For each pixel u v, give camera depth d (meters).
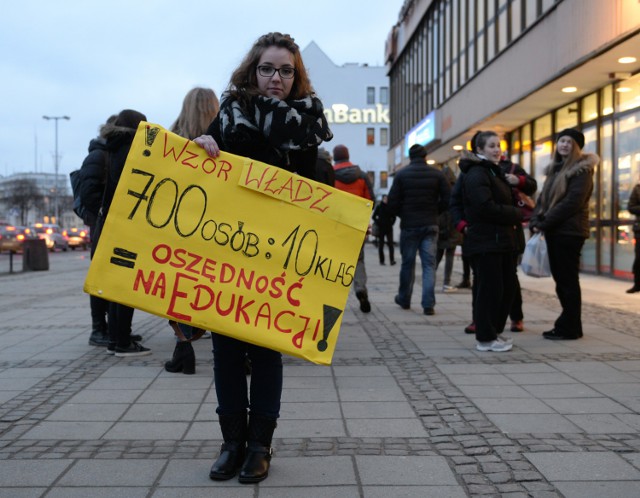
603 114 12.77
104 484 2.85
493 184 5.47
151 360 5.40
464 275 10.75
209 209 2.89
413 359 5.38
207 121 5.05
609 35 9.61
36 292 11.29
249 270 2.88
